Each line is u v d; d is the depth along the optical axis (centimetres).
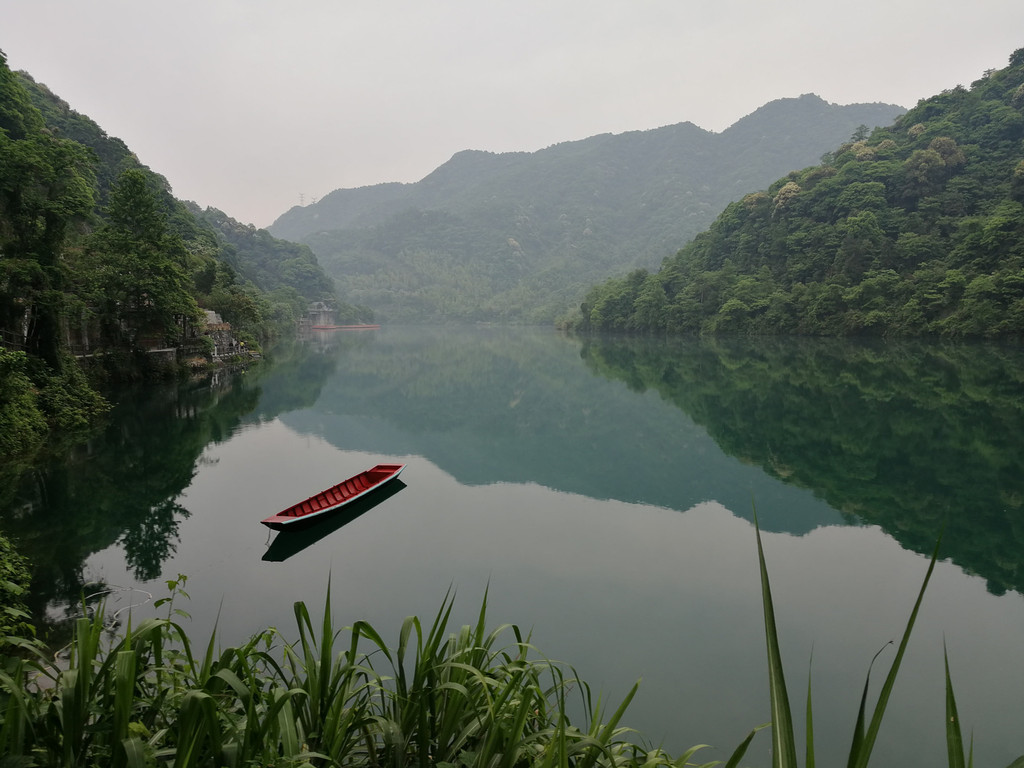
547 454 2611
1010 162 8638
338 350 9219
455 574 1330
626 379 5234
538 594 1238
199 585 1248
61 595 1165
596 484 2117
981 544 1509
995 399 3488
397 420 3488
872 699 903
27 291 2661
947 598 1225
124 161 9312
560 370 6209
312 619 1117
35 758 351
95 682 370
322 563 1382
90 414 2816
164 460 2255
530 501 1912
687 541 1552
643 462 2423
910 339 7256
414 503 1878
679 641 1052
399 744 429
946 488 1975
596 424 3306
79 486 1889
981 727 838
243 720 425
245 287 11338
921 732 832
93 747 372
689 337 10225
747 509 1817
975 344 6412
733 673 956
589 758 405
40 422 2333
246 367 5906
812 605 1198
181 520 1630
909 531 1609
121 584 1230
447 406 4069
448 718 441
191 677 450
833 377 4634
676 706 870
